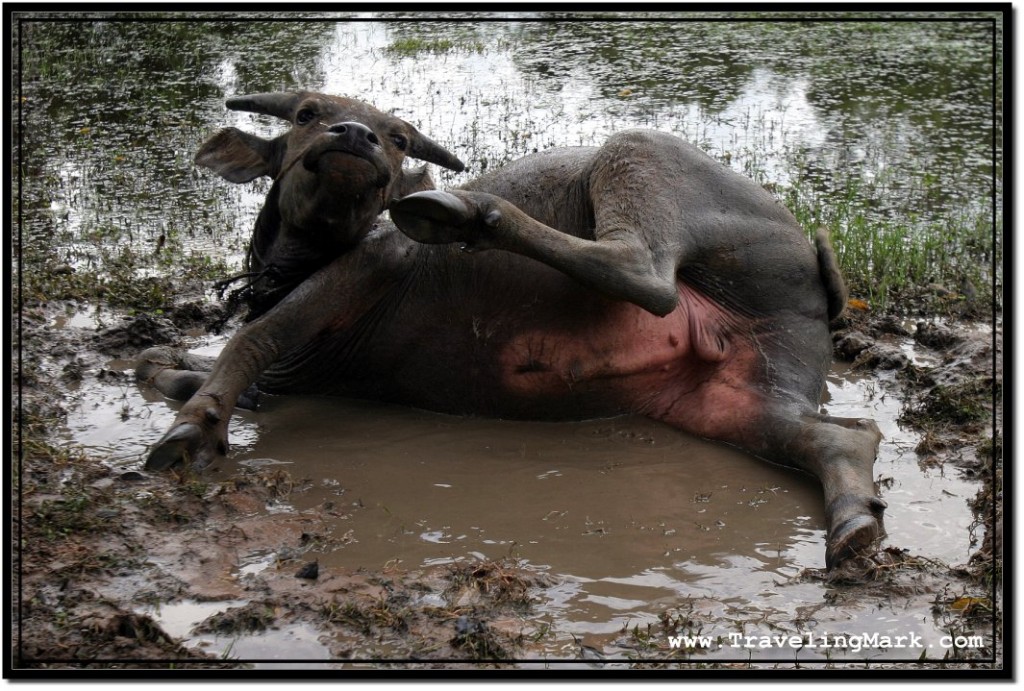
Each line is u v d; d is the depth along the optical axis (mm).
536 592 4578
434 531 5098
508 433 6156
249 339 6035
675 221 5848
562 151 6438
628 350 6051
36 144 11594
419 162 10688
